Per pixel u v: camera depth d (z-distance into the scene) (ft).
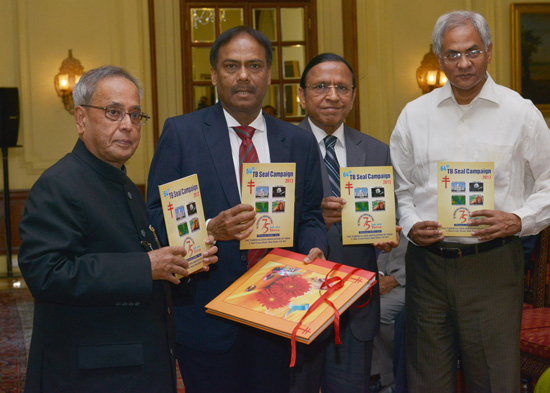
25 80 24.85
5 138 23.36
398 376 9.55
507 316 7.93
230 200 7.03
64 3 25.16
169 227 6.05
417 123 8.50
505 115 7.97
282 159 7.39
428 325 8.27
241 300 6.31
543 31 27.66
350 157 8.73
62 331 5.37
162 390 5.64
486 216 7.61
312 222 7.70
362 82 27.25
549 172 8.07
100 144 5.58
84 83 5.62
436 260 8.08
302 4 27.43
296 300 6.25
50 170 5.44
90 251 5.48
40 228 5.23
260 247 6.81
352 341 8.43
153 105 25.79
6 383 12.30
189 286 6.79
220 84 7.13
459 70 7.70
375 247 8.75
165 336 5.86
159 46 26.61
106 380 5.36
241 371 7.23
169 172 7.09
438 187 7.77
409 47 27.48
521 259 8.13
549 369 8.16
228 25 27.09
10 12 24.86
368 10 27.20
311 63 8.73
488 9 27.37
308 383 8.05
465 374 8.32
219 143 7.17
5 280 23.50
